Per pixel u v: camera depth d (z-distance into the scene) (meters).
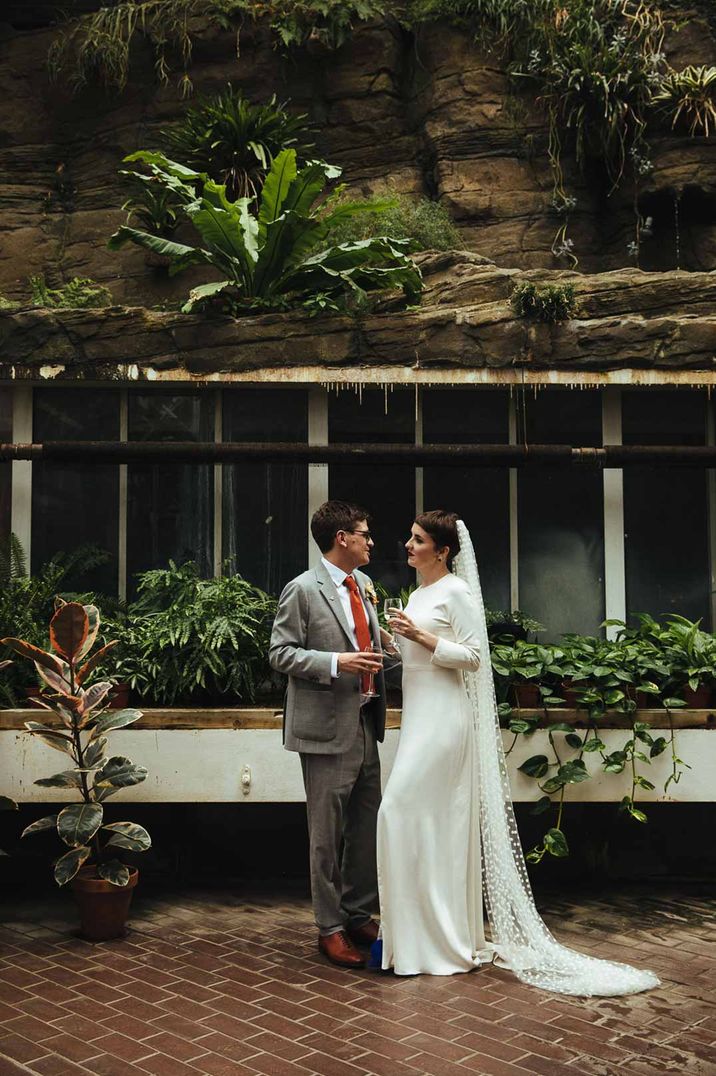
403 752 3.86
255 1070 2.98
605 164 7.25
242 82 7.54
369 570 5.57
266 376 5.42
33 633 4.87
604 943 4.19
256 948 4.07
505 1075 2.95
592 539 5.61
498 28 7.34
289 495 5.61
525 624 5.38
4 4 7.93
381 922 3.81
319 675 3.80
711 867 5.18
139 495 5.57
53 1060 3.05
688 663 4.76
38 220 7.43
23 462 5.50
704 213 7.16
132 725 4.63
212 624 4.75
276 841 5.20
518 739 4.64
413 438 5.63
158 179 6.48
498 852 3.95
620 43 7.18
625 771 4.63
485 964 3.87
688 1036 3.23
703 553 5.61
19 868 5.09
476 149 7.31
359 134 7.51
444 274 5.96
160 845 5.17
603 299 5.48
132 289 7.05
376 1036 3.21
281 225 5.50
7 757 4.60
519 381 5.39
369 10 7.41
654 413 5.63
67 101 7.64
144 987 3.64
